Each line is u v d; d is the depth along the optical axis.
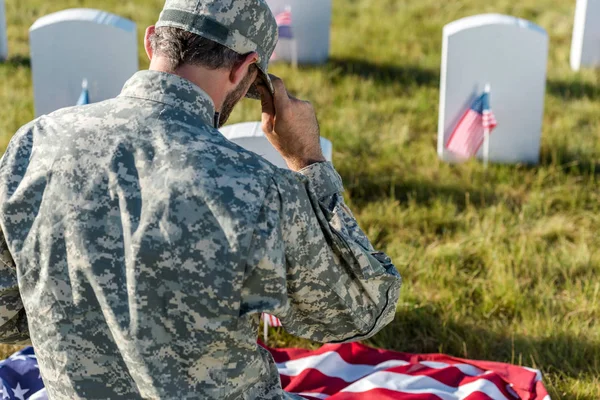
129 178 1.54
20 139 1.65
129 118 1.59
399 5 10.32
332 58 8.16
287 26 7.38
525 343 3.54
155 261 1.50
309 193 1.63
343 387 3.17
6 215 1.60
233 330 1.55
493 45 5.45
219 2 1.61
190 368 1.55
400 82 7.61
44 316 1.59
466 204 5.03
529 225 4.77
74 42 5.51
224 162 1.55
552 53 8.48
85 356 1.58
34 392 3.01
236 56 1.66
